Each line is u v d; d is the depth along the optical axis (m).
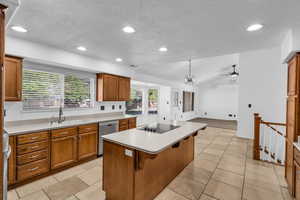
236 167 2.92
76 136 2.92
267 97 4.66
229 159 3.30
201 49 2.82
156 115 7.79
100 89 3.92
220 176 2.59
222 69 6.72
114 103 4.57
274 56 4.54
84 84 3.86
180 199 2.01
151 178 1.99
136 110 7.01
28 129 2.35
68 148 2.79
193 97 10.14
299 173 1.80
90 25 1.96
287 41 2.09
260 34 2.13
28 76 2.86
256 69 4.81
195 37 2.28
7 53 2.29
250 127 4.93
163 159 2.23
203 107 10.40
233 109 9.27
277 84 4.52
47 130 2.50
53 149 2.57
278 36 2.18
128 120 4.22
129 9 1.59
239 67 5.09
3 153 1.16
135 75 5.19
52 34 2.24
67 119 3.45
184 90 8.80
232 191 2.18
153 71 5.53
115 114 4.60
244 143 4.45
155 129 2.58
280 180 2.47
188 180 2.46
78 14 1.70
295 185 1.97
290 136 2.16
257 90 4.80
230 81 8.89
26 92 2.84
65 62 2.98
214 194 2.11
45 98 3.11
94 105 4.03
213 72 7.05
